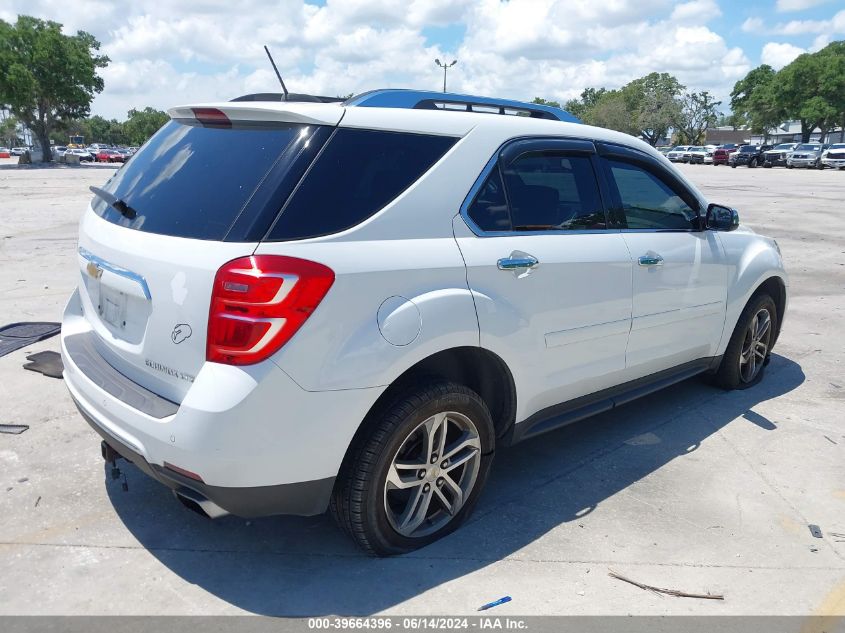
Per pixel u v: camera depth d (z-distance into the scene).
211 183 2.74
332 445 2.60
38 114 49.94
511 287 3.11
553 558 3.04
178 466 2.50
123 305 2.88
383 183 2.82
